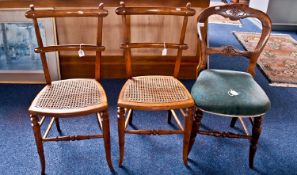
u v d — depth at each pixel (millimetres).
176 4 2125
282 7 4301
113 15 2230
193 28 2336
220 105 1351
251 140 1510
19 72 2373
